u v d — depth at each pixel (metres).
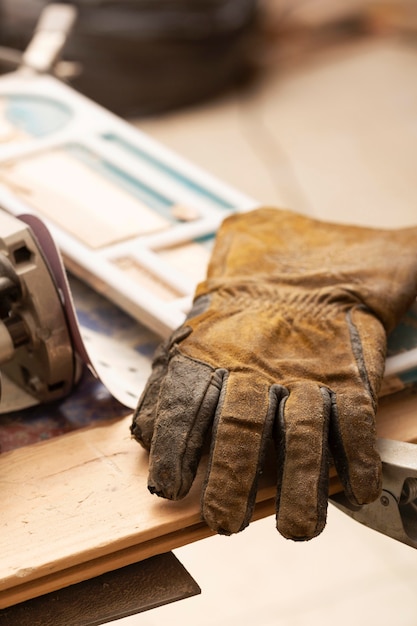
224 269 0.96
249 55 2.84
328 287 0.91
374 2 3.18
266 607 1.34
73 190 1.13
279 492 0.79
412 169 2.38
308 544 1.45
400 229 0.99
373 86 2.79
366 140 2.51
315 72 2.86
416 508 0.85
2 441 0.90
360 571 1.40
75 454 0.87
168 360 0.86
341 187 2.30
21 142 1.22
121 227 1.08
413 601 1.35
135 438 0.85
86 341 0.98
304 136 2.52
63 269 0.87
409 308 0.94
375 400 0.83
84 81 2.29
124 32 2.24
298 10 3.13
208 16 2.32
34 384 0.92
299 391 0.81
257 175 2.34
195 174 1.17
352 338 0.87
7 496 0.83
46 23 1.50
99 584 0.81
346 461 0.80
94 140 1.22
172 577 0.82
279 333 0.87
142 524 0.81
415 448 0.83
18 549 0.79
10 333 0.88
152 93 2.41
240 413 0.80
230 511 0.78
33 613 0.80
